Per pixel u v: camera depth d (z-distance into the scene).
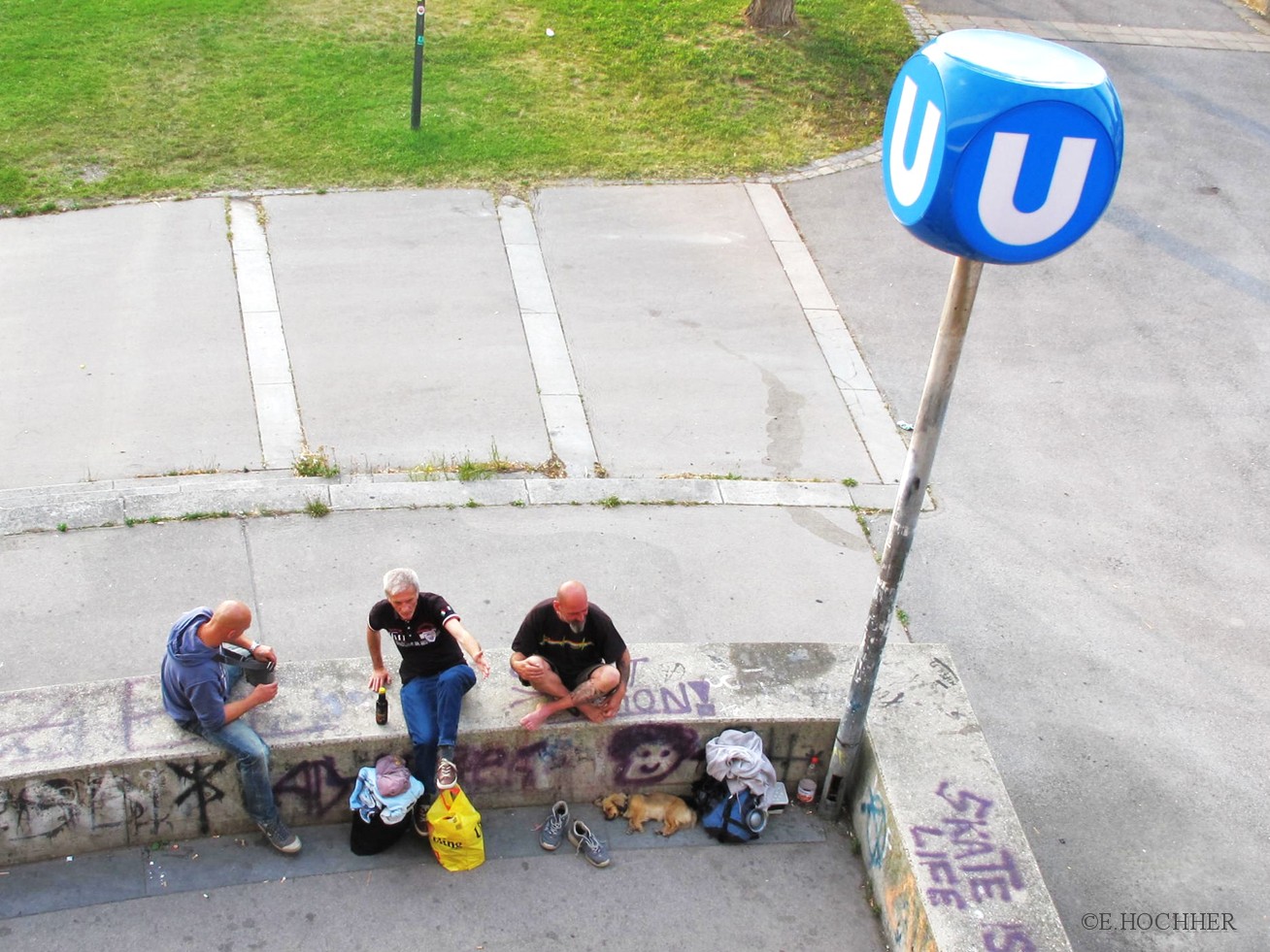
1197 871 7.06
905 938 6.09
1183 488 10.15
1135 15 18.62
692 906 6.50
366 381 10.41
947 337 5.06
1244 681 8.39
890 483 9.91
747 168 14.11
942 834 6.18
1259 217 13.95
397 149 13.66
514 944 6.22
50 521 8.52
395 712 6.61
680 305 11.84
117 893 6.26
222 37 15.54
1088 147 4.28
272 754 6.34
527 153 13.87
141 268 11.52
